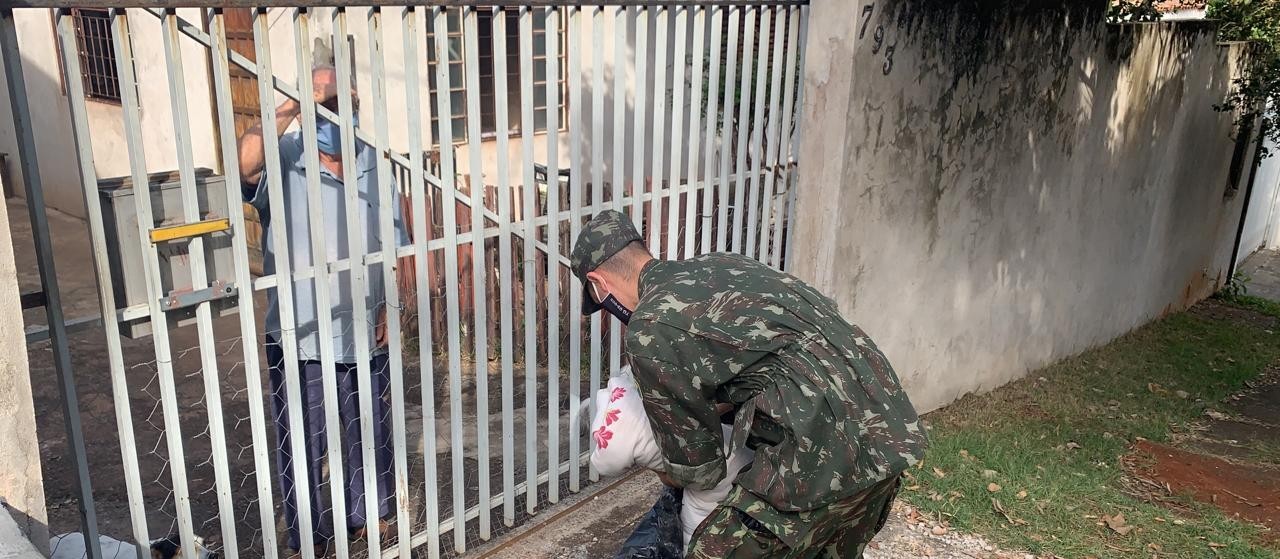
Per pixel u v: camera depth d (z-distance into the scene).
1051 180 5.62
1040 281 5.93
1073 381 6.16
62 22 1.86
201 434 3.96
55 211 7.94
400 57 6.21
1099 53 5.61
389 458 3.35
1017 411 5.40
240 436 4.03
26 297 1.93
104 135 7.39
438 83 2.64
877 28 3.83
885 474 1.95
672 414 2.01
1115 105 6.04
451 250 2.82
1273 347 7.72
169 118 6.90
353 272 2.57
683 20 3.26
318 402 2.98
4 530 1.60
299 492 2.61
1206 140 7.77
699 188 3.61
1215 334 7.88
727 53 3.52
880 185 4.19
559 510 3.48
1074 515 3.76
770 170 3.92
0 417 1.76
